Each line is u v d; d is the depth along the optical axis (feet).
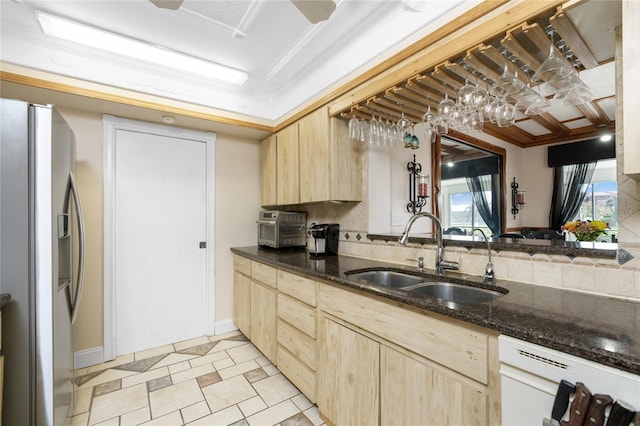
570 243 4.75
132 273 8.47
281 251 9.14
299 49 6.82
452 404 3.44
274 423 5.55
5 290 4.12
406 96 5.71
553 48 3.84
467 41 4.13
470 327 3.27
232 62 7.45
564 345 2.50
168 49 6.85
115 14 5.70
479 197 13.53
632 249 3.68
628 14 2.86
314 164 7.64
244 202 10.41
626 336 2.62
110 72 7.04
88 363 7.68
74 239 5.83
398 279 6.08
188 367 7.60
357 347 4.76
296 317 6.29
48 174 4.43
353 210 7.95
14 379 4.13
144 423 5.55
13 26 5.91
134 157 8.51
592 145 13.44
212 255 9.73
